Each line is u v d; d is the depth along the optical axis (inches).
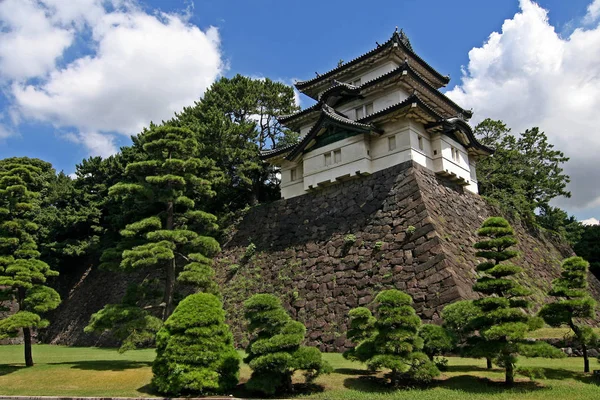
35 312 724.0
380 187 927.7
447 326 541.0
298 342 453.4
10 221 729.0
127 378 564.1
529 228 1203.2
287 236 1048.8
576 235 1571.1
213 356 478.0
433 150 981.2
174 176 772.6
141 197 795.4
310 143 1059.9
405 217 844.6
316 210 1029.8
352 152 978.1
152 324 686.5
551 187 1480.1
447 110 1186.0
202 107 1507.1
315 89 1322.6
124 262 704.4
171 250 727.7
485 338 448.5
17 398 481.4
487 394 406.6
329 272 888.3
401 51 1126.4
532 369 432.1
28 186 798.5
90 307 1389.0
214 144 1311.5
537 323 448.8
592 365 526.6
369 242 869.2
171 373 468.4
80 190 1523.1
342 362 624.7
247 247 1118.4
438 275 721.0
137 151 1451.8
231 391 479.5
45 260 1439.5
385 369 550.0
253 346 450.9
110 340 1186.0
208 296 522.0
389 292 470.3
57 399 470.0
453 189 1001.5
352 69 1205.7
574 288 506.6
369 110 1103.0
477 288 474.9
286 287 938.7
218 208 1352.1
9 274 701.9
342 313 804.6
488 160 1443.2
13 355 888.9
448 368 536.7
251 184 1314.0
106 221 1524.4
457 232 873.5
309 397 431.8
